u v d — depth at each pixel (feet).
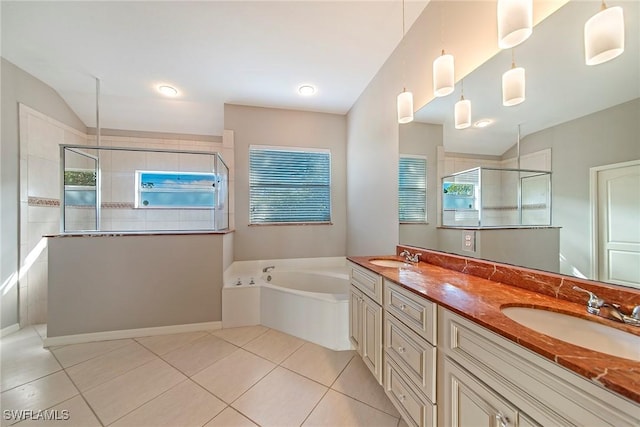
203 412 4.63
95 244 7.38
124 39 6.88
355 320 6.25
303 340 7.42
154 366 6.06
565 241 3.29
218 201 9.71
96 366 6.06
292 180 11.66
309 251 11.67
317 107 11.30
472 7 4.72
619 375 1.69
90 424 4.37
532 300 3.24
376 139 8.59
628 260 2.65
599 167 2.88
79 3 5.66
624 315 2.54
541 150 3.54
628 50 2.60
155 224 10.28
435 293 3.57
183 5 5.76
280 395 5.08
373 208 8.82
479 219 4.62
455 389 3.01
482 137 4.55
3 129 7.62
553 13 3.34
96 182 8.96
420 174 6.29
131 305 7.59
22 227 8.13
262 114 11.22
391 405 4.83
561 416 1.91
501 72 4.17
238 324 8.31
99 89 9.48
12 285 7.84
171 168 10.40
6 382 5.46
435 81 4.71
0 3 5.59
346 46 7.22
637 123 2.55
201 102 10.72
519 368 2.24
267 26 6.44
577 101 3.10
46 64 7.96
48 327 7.04
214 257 8.18
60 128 9.88
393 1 5.77
